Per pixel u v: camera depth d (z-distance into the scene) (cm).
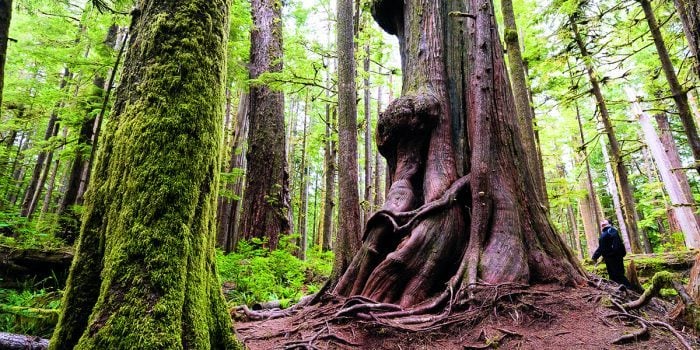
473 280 477
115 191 213
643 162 3066
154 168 210
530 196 582
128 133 220
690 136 757
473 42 670
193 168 221
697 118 1551
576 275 526
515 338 387
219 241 1596
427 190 592
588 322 409
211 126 239
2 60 294
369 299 478
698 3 510
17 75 1548
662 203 2031
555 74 1348
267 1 1378
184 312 203
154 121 218
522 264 507
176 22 239
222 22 265
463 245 548
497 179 561
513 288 466
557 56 1209
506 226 532
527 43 1460
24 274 571
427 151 637
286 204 1206
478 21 626
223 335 239
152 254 197
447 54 694
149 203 204
